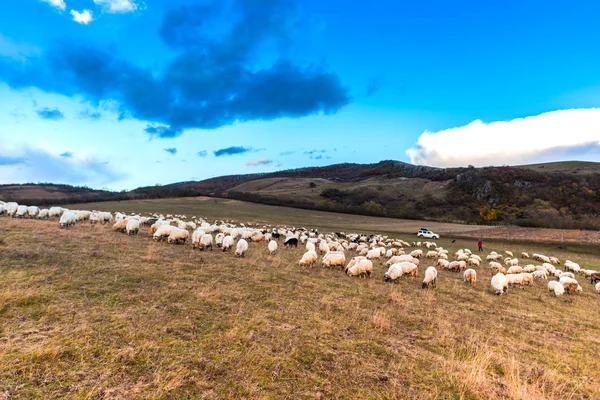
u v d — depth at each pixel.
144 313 7.80
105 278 10.32
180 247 18.91
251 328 7.61
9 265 10.52
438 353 7.34
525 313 11.83
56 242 15.48
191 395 4.86
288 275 14.34
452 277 18.72
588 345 8.82
